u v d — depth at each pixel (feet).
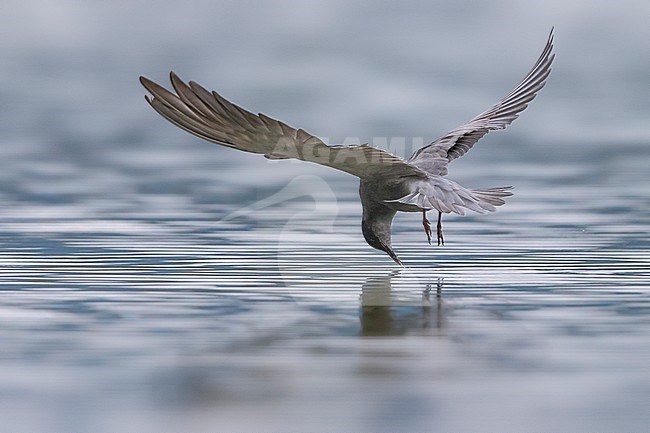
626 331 37.70
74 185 70.54
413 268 47.39
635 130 94.02
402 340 36.78
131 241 53.57
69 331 37.78
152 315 39.63
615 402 31.73
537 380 33.22
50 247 51.96
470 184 71.51
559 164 78.79
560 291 43.11
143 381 33.19
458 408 31.32
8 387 32.73
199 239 54.24
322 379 33.27
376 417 30.81
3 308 40.55
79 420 30.58
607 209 62.69
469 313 39.96
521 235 55.36
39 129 93.09
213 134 29.84
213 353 35.58
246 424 30.35
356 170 35.83
